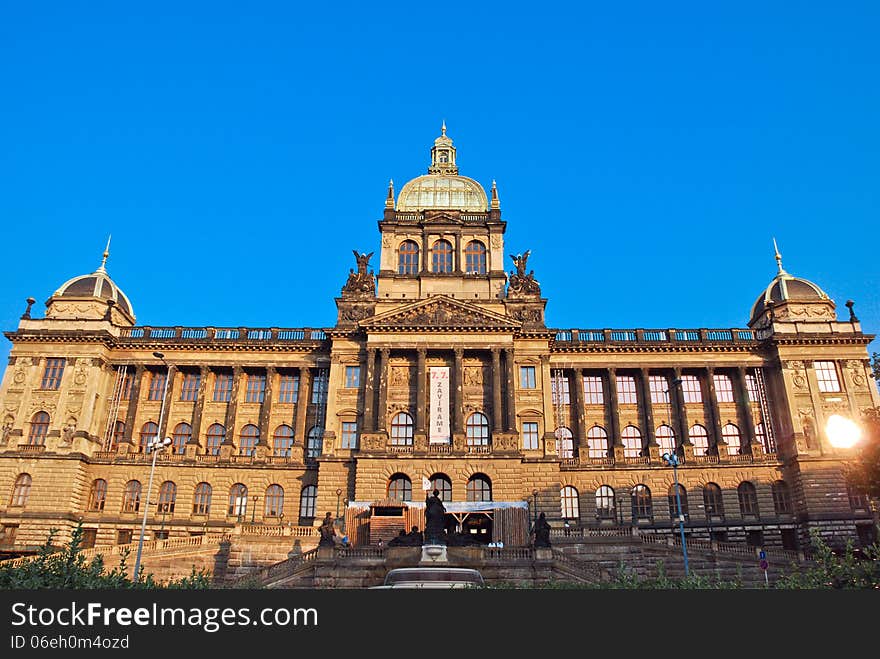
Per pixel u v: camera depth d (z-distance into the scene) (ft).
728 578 214.48
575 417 309.22
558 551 196.85
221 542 229.25
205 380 314.55
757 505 288.30
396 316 295.69
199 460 296.71
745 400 307.17
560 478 288.10
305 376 314.14
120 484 291.58
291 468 296.92
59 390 298.56
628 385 318.24
